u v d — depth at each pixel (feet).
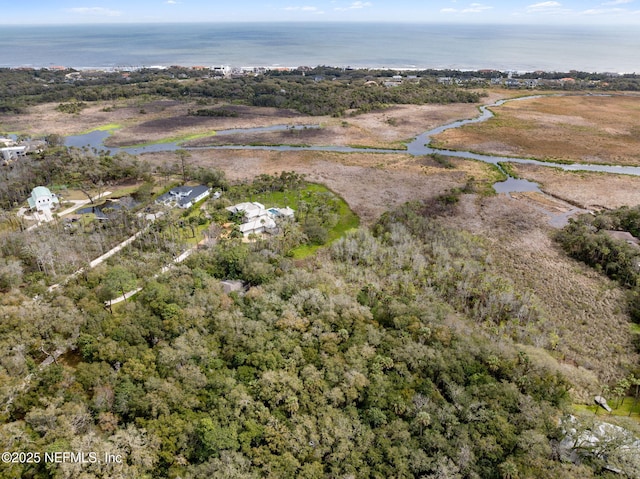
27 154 574.15
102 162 509.35
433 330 241.14
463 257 357.41
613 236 379.55
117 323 231.91
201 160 604.08
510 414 194.49
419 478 170.81
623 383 219.61
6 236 334.85
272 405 195.42
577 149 645.10
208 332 237.86
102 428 178.09
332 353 224.94
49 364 208.85
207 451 174.09
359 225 421.59
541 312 288.10
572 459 181.47
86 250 332.39
